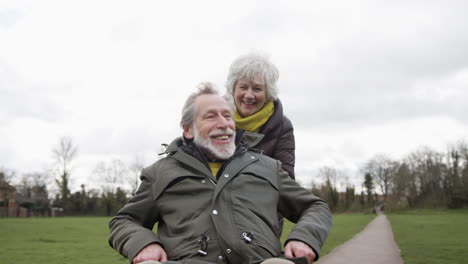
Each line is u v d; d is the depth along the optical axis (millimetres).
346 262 10906
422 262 10234
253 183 2475
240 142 2770
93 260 10891
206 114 2523
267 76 3393
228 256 2207
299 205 2572
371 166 101375
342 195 105188
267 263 1929
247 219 2309
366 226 32969
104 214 76000
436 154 94062
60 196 73312
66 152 72750
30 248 14102
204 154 2547
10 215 64688
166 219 2400
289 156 3439
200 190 2369
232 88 3520
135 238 2199
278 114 3443
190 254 2207
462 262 10094
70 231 23781
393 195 97062
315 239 2236
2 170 71750
